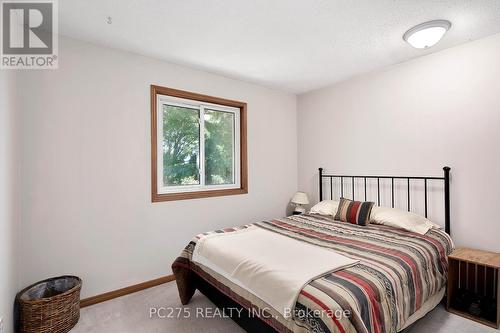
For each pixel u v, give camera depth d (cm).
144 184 262
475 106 236
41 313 179
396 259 175
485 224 232
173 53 259
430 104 264
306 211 395
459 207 247
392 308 145
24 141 201
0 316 145
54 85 215
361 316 126
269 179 375
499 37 222
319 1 178
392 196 297
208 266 201
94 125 234
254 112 357
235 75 322
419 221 249
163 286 266
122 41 233
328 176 363
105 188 239
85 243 229
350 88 337
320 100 375
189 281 229
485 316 201
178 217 286
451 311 212
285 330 137
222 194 323
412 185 280
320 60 278
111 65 244
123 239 249
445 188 252
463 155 244
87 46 231
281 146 390
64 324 189
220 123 341
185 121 308
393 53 262
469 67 239
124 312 217
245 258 174
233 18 199
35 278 205
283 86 367
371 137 315
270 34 223
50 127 212
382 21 203
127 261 252
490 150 228
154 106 269
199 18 198
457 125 247
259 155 363
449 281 215
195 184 315
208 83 310
